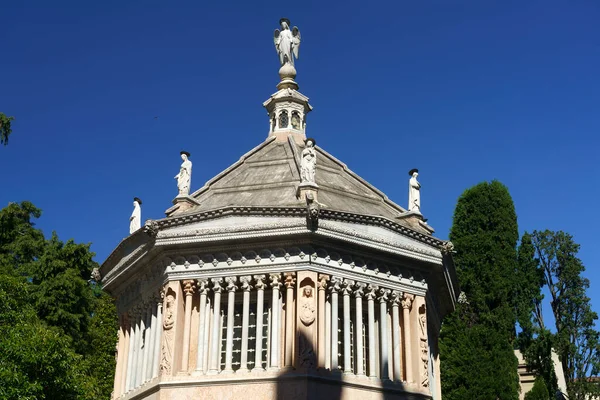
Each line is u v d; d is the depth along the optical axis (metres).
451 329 58.12
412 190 37.28
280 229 31.16
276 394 29.08
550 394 60.00
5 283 31.92
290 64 44.34
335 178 38.31
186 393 30.08
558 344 65.12
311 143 34.28
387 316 32.81
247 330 31.00
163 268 32.97
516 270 63.78
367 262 32.78
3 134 38.72
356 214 32.09
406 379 32.31
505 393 54.19
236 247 31.97
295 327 30.22
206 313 31.77
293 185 35.34
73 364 32.66
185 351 31.14
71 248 54.78
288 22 45.25
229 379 29.83
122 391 35.44
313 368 29.45
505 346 56.09
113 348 58.78
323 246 31.61
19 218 58.44
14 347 28.17
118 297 38.31
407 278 33.94
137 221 36.97
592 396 65.12
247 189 36.19
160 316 32.91
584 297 70.25
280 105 42.69
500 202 63.47
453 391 54.97
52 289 51.41
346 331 31.31
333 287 31.39
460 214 64.25
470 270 60.91
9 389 26.64
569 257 71.88
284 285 31.33
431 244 34.78
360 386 30.38
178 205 35.56
